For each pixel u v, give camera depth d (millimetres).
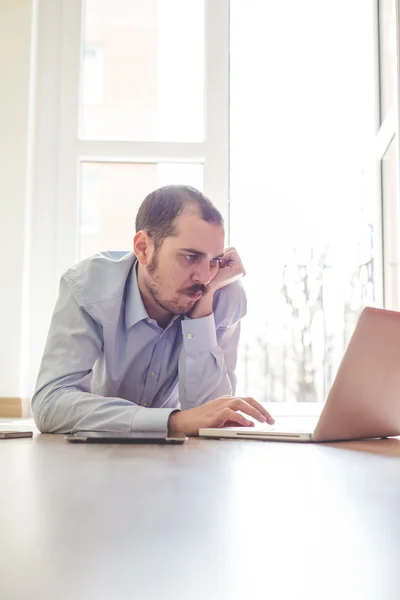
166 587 221
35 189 2871
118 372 1406
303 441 962
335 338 3316
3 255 2770
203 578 234
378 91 2865
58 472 551
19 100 2830
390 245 2721
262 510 383
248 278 3250
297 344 3338
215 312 1504
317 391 3346
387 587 226
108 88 2947
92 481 495
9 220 2785
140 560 259
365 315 871
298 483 503
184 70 2949
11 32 2852
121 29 2967
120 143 2875
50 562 253
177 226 1313
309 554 277
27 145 2816
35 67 2895
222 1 2928
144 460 651
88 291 1317
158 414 1069
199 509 381
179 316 1448
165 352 1465
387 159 2736
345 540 306
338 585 229
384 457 741
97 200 2904
